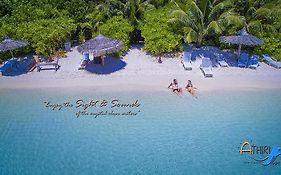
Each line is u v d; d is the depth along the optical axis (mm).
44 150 12656
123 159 12031
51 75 19031
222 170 11430
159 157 12102
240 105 15508
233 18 20516
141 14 24328
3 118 14859
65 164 11844
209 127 13859
